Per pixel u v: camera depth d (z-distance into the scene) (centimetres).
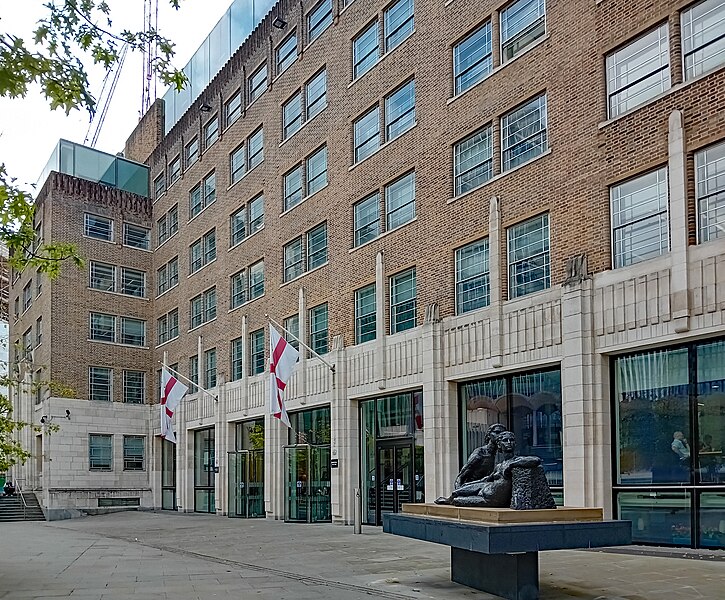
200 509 4138
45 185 4656
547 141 1962
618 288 1714
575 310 1791
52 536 2628
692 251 1562
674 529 1606
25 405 4825
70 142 4766
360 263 2716
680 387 1620
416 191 2445
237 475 3609
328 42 3048
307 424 3059
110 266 4747
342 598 1123
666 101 1652
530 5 2077
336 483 2720
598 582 1177
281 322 3266
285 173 3350
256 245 3566
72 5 977
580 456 1744
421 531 1198
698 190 1582
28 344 4962
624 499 1711
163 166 4872
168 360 4572
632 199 1727
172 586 1290
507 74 2109
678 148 1603
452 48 2345
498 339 2028
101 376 4578
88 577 1440
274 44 3503
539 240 1966
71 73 958
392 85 2619
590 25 1861
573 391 1778
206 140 4275
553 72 1958
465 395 2219
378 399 2627
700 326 1533
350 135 2845
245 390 3544
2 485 4578
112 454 4519
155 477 4616
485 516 1074
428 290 2350
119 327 4719
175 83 1071
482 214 2147
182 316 4416
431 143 2394
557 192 1909
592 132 1827
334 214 2914
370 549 1809
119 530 2875
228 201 3906
